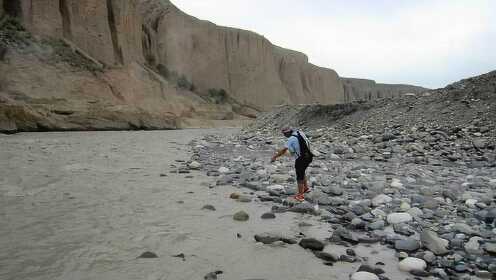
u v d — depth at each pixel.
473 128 16.31
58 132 29.20
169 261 4.94
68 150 16.56
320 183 9.61
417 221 6.42
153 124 39.81
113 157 14.92
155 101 48.66
